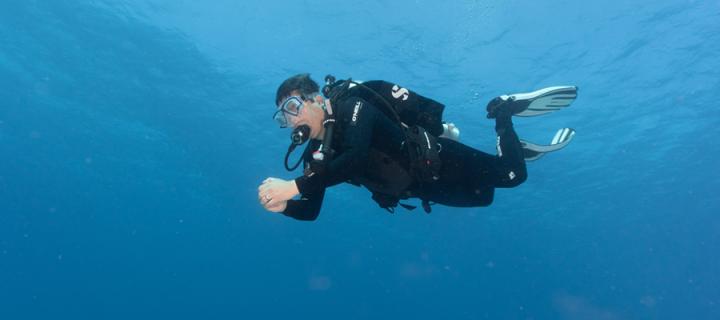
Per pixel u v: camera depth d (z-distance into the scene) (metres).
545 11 12.69
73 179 29.62
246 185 26.56
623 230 32.53
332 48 14.66
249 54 15.55
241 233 37.78
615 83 15.46
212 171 25.33
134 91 18.56
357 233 34.25
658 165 22.25
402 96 3.09
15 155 26.72
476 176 3.53
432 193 3.50
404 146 3.04
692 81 15.34
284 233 35.88
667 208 28.44
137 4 14.13
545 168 22.16
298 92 2.85
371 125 2.67
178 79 17.42
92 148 24.70
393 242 36.12
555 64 14.48
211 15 14.12
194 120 20.16
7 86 19.55
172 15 14.35
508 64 14.59
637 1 12.30
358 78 15.73
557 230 31.86
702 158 21.47
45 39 16.19
